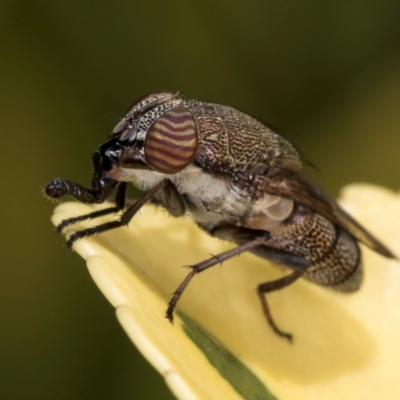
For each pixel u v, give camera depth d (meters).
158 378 0.06
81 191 0.05
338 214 0.06
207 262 0.05
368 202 0.06
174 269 0.06
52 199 0.05
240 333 0.05
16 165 0.06
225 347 0.05
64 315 0.06
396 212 0.06
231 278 0.06
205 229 0.06
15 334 0.06
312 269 0.06
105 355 0.06
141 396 0.06
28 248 0.06
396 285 0.06
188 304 0.05
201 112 0.06
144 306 0.05
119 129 0.05
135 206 0.05
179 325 0.05
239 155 0.06
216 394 0.05
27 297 0.06
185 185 0.06
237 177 0.06
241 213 0.06
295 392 0.05
